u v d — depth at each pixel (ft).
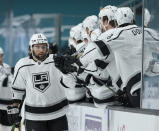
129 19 34.47
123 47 33.35
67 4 130.21
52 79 36.86
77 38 51.90
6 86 62.64
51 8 133.28
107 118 36.06
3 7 132.46
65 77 36.24
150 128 28.07
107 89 36.17
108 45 32.96
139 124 29.60
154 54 32.35
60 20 81.61
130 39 33.47
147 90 31.07
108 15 37.73
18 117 39.70
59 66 34.94
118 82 34.78
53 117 37.24
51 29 93.66
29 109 37.27
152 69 32.19
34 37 36.52
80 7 127.34
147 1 31.68
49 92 36.88
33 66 36.78
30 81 36.81
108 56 33.63
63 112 37.65
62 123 37.63
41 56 36.50
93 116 40.11
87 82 37.19
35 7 134.82
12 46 105.29
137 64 33.55
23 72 36.81
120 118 33.01
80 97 46.16
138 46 33.63
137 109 30.32
